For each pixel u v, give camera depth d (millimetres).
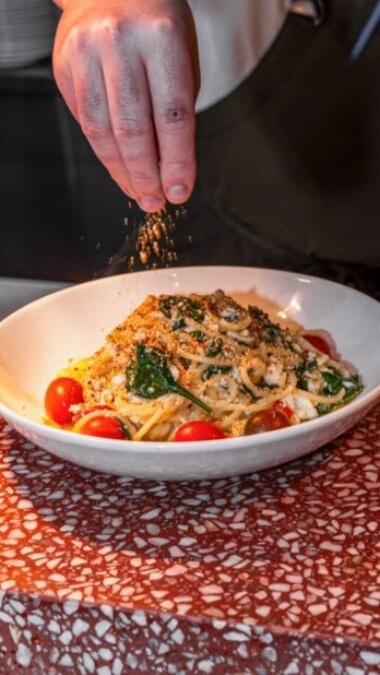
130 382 800
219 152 1298
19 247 1503
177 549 688
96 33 730
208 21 1245
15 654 667
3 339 847
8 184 1472
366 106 1240
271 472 759
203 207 1318
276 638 619
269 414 783
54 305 899
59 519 722
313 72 1244
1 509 736
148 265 1303
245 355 819
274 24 1230
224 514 718
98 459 707
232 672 634
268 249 1311
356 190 1271
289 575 660
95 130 755
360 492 732
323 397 813
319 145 1270
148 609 635
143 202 773
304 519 709
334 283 916
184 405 795
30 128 1443
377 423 810
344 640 609
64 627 651
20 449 802
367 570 660
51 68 1415
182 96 729
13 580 664
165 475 714
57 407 805
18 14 1386
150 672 646
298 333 896
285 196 1297
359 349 868
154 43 723
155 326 832
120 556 684
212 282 946
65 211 1463
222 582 656
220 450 686
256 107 1274
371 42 1212
